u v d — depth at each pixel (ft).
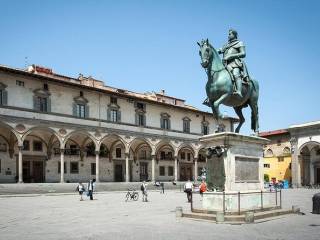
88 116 171.63
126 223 50.62
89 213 69.10
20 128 146.00
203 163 237.66
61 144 158.40
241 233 38.63
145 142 193.36
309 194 131.85
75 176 175.11
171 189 184.34
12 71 145.18
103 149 188.34
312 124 196.44
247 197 48.85
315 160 215.92
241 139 48.37
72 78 184.75
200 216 48.44
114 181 191.11
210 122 232.94
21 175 144.36
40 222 55.31
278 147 243.19
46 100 157.48
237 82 48.73
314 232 39.32
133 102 191.21
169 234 39.24
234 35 52.13
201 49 48.26
